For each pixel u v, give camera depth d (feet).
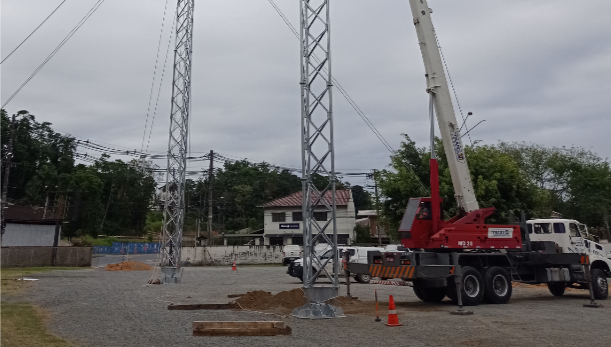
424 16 54.29
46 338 29.40
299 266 78.84
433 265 46.03
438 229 50.16
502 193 99.30
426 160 109.09
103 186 280.72
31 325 34.14
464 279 48.73
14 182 233.96
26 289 60.39
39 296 53.26
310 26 44.70
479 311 44.52
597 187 141.28
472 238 50.47
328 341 29.76
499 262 53.31
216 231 239.09
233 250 148.56
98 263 151.53
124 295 57.00
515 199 98.63
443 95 53.26
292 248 144.77
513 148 173.78
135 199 305.73
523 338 30.81
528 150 173.68
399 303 51.96
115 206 298.15
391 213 114.93
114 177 305.12
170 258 78.43
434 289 53.06
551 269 55.31
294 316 40.50
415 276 45.75
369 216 201.26
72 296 54.49
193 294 58.85
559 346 28.35
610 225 141.90
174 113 82.58
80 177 249.55
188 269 123.95
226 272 109.29
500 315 41.63
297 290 50.55
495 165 99.25
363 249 82.33
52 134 260.62
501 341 29.81
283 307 46.06
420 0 54.54
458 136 53.57
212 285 72.59
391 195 111.14
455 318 39.81
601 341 29.86
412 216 50.26
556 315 41.60
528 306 48.62
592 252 59.47
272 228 186.19
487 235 51.47
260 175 295.28
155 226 294.46
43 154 252.01
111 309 44.29
